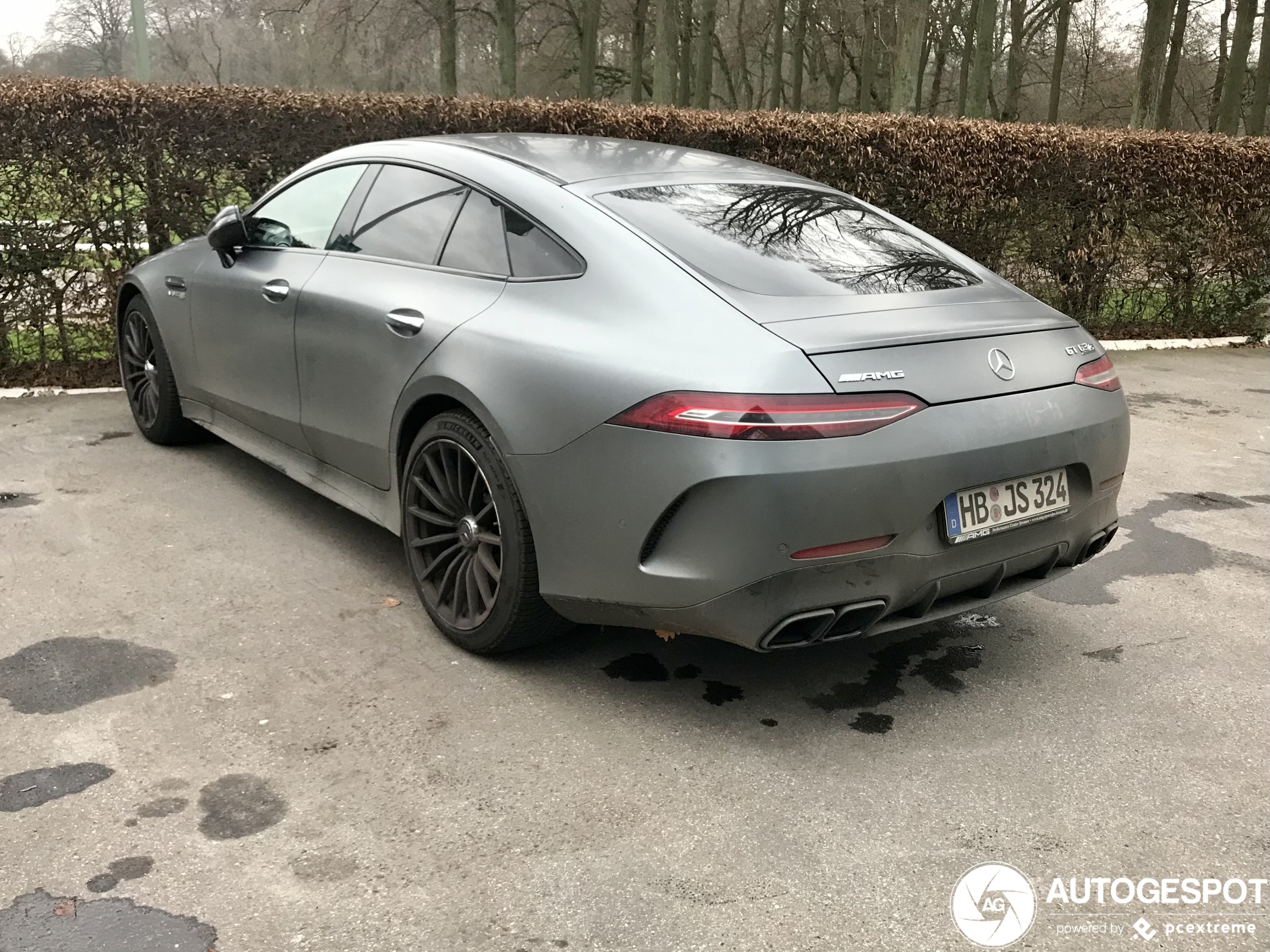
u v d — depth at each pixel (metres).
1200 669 3.27
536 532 2.79
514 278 3.03
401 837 2.28
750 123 7.84
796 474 2.38
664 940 2.00
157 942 1.93
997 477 2.64
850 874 2.22
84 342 6.59
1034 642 3.43
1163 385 7.93
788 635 2.56
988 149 8.45
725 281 2.72
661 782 2.53
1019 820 2.44
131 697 2.80
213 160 6.33
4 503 4.23
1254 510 4.95
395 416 3.26
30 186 6.04
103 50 34.88
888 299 2.83
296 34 29.27
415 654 3.12
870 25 26.17
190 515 4.19
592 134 7.38
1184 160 9.06
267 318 3.92
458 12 25.84
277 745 2.61
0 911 1.99
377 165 3.76
